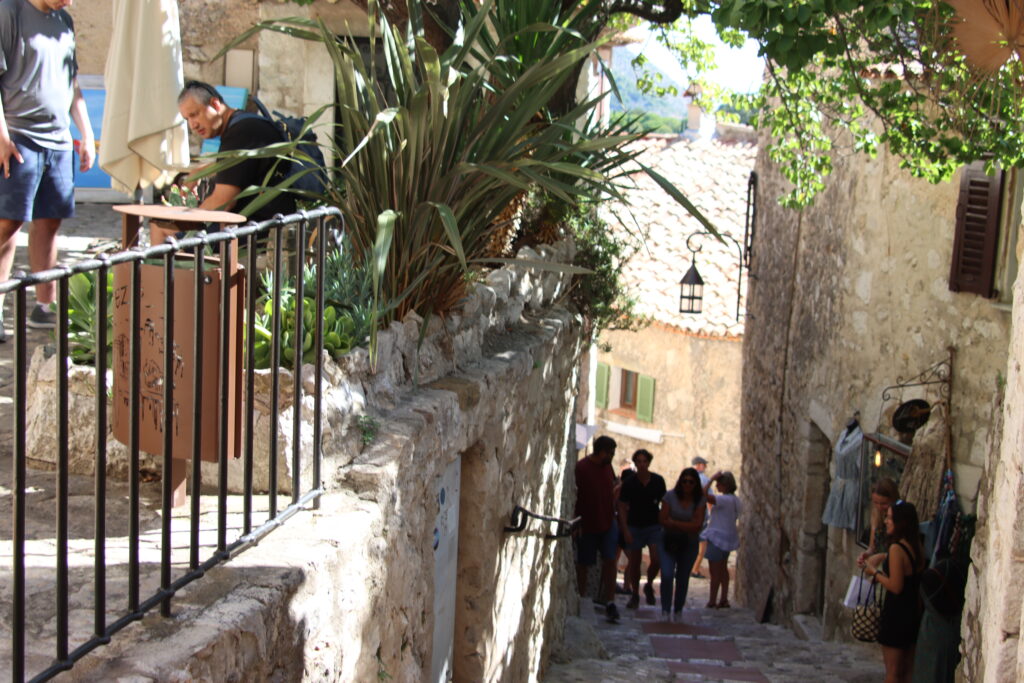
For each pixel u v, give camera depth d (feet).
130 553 8.46
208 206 15.88
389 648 12.46
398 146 15.14
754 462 48.11
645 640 33.40
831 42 20.68
